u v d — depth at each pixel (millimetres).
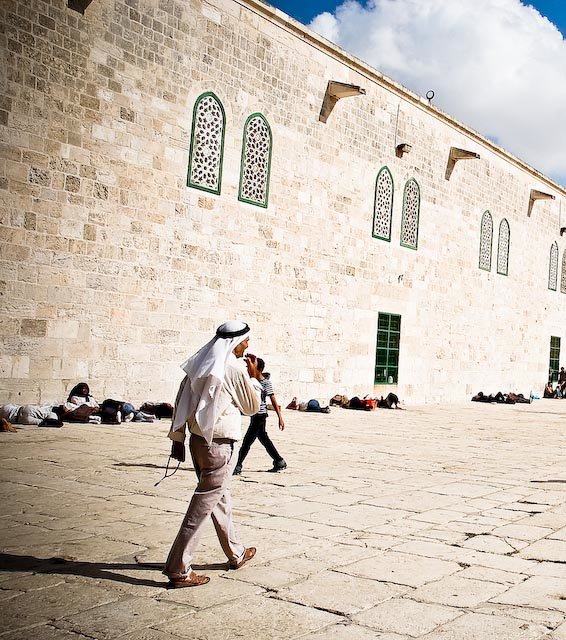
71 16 12680
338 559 5438
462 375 26047
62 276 12750
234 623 4094
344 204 19719
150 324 14344
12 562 5055
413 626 4125
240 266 16438
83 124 12961
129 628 3965
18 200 12055
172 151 14648
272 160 17281
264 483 8406
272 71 17109
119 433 11695
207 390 4793
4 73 11758
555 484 9102
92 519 6309
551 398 32312
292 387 18266
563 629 4141
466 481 9102
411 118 22453
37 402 12461
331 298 19406
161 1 14258
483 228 27234
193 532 4699
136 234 14000
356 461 10391
